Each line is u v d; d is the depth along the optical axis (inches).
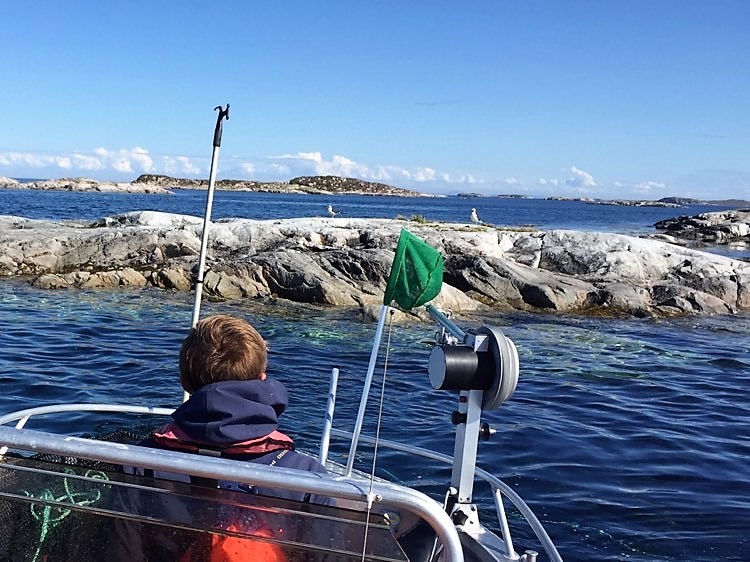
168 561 93.4
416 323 792.3
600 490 324.8
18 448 94.7
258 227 1181.1
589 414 463.5
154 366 525.7
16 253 1008.2
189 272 954.1
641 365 640.4
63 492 95.0
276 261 949.8
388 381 525.3
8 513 95.9
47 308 759.1
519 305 968.9
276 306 870.4
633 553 265.6
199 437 99.7
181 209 3361.2
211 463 91.0
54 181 7603.4
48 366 509.7
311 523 90.8
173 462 91.4
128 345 596.4
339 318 804.6
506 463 356.2
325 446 158.6
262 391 102.7
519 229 1587.1
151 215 1359.5
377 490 91.4
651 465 364.2
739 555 266.8
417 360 602.2
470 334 141.3
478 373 137.9
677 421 457.4
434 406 462.0
